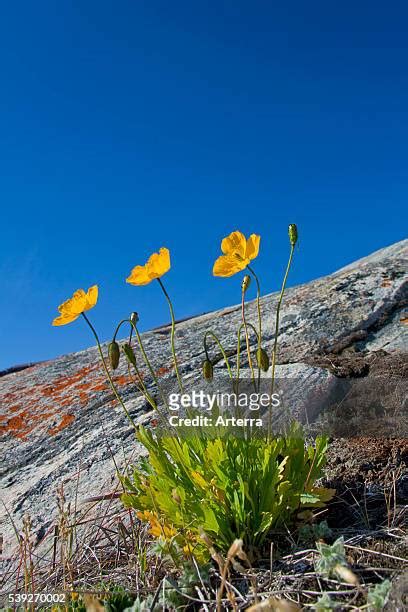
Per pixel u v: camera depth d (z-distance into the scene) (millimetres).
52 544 462
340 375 551
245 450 364
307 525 357
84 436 612
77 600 351
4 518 520
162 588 329
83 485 525
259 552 345
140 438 382
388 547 335
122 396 674
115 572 379
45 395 761
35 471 581
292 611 217
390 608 263
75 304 364
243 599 306
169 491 361
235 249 355
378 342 645
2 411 743
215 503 349
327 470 426
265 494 352
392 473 399
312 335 680
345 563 292
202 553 343
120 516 457
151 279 362
